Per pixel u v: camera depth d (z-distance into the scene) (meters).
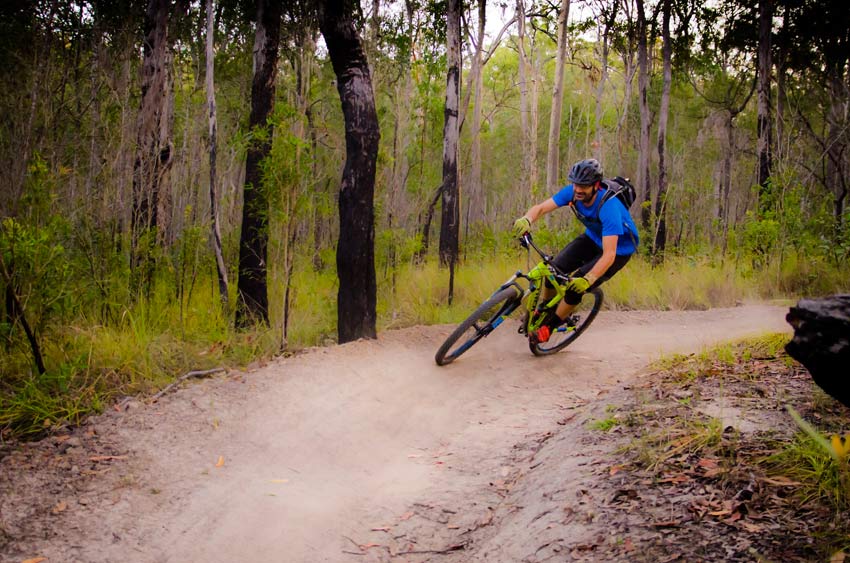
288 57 12.16
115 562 3.07
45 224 6.16
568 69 39.34
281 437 4.57
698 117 30.50
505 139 36.22
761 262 12.97
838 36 20.45
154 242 8.17
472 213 26.08
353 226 7.05
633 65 25.47
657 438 3.51
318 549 3.24
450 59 13.55
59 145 9.34
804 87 22.52
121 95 10.08
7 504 3.48
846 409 3.49
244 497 3.73
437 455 4.48
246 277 8.20
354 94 6.98
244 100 15.64
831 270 12.33
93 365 5.43
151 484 3.81
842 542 2.27
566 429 4.29
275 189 6.83
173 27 12.09
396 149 13.35
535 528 2.97
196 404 4.91
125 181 8.59
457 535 3.31
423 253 14.66
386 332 7.74
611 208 5.77
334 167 11.83
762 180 16.83
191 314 7.31
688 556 2.37
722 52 24.02
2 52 10.52
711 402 3.97
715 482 2.88
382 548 3.24
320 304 8.46
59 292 5.70
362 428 4.85
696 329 8.75
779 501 2.63
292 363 6.02
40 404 4.73
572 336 7.25
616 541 2.59
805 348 2.43
